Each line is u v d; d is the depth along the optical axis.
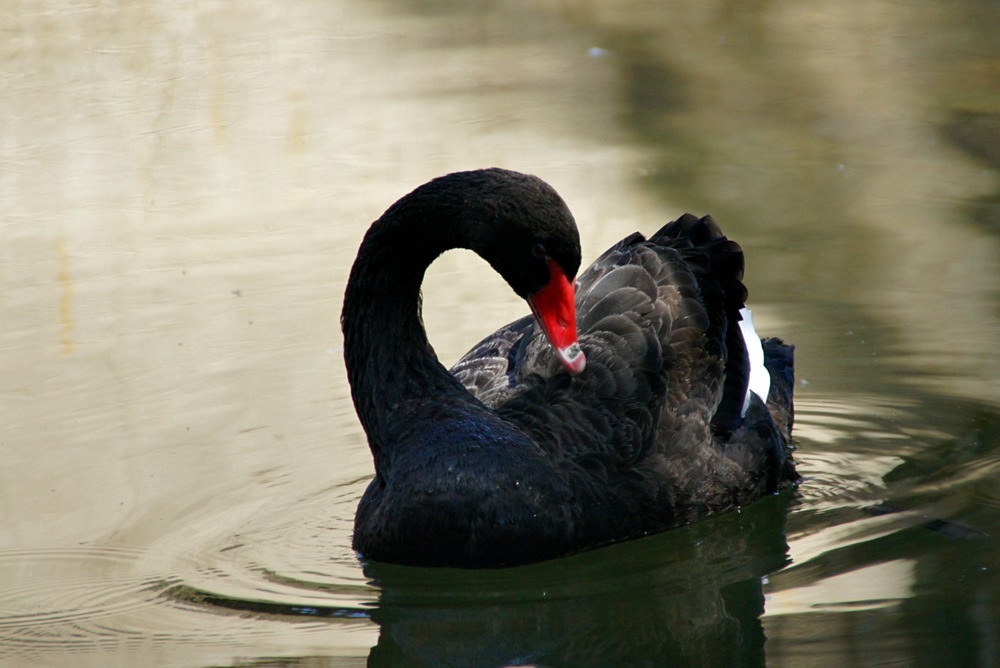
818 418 11.80
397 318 9.65
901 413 11.78
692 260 10.82
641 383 9.88
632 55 23.08
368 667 8.00
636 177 17.50
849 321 13.40
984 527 9.59
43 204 17.41
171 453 11.48
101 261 15.63
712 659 8.05
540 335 10.47
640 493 9.54
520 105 20.58
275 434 11.88
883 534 9.57
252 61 22.89
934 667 7.56
